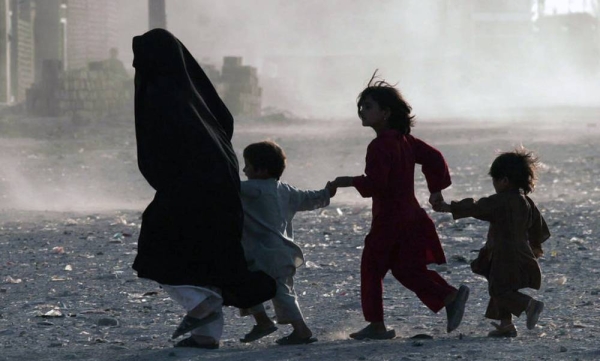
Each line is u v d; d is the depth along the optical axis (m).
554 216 32.44
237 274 13.66
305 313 17.67
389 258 14.51
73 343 15.10
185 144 13.66
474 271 14.78
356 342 14.32
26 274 22.98
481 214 14.24
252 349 13.97
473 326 15.84
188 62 14.48
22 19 118.31
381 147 14.27
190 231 13.56
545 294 18.84
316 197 14.48
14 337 15.70
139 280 21.91
